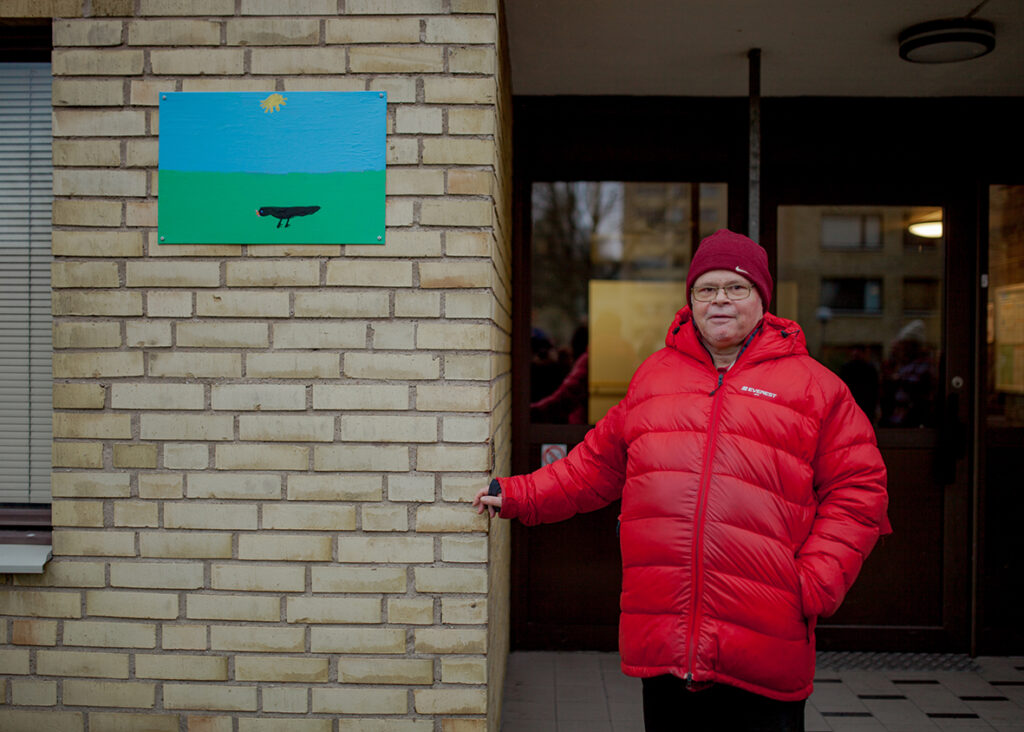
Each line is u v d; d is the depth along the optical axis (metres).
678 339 2.09
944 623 3.80
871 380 3.90
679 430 1.94
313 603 2.28
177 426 2.31
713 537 1.84
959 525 3.79
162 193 2.31
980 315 3.78
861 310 3.89
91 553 2.34
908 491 3.83
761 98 3.78
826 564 1.83
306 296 2.29
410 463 2.27
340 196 2.28
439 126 2.27
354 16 2.28
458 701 2.26
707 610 1.83
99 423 2.33
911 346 3.88
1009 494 3.80
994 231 3.82
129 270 2.32
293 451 2.29
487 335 2.26
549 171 3.88
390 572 2.27
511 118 3.57
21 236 2.69
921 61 3.09
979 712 3.21
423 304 2.27
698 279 2.02
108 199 2.34
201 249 2.31
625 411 2.12
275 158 2.29
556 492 2.20
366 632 2.28
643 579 1.91
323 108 2.29
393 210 2.28
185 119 2.31
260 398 2.29
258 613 2.29
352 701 2.28
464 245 2.26
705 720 1.94
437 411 2.26
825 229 3.88
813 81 3.55
